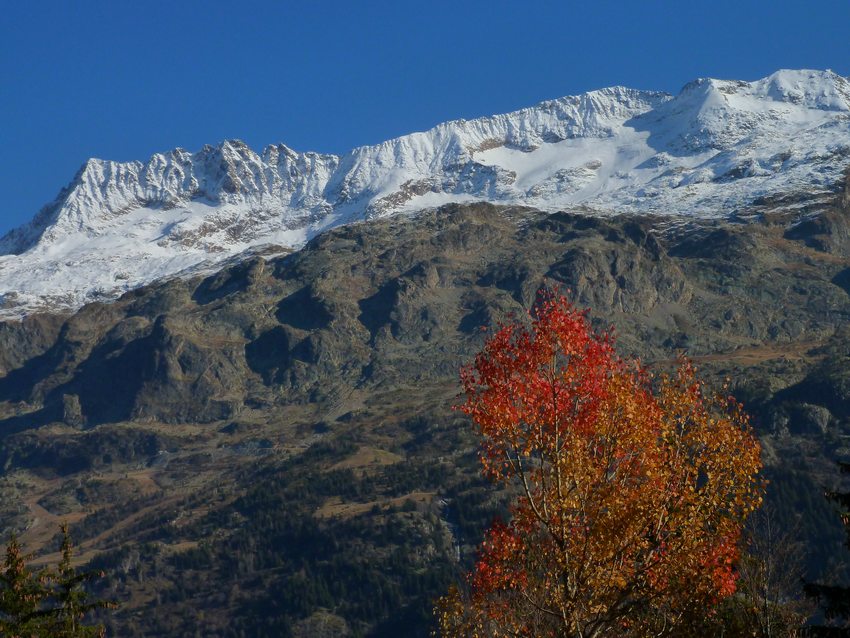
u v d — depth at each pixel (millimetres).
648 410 67750
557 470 66938
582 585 65625
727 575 66250
